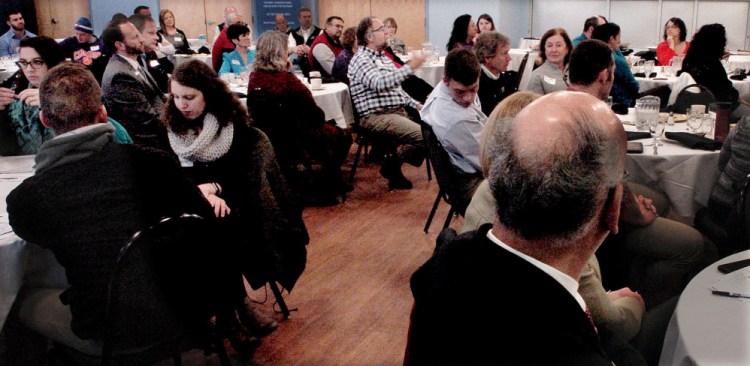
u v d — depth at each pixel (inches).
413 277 37.9
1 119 104.3
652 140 120.0
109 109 125.0
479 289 32.6
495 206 33.3
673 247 90.7
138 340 67.2
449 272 34.4
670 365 52.4
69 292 70.0
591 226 32.3
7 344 78.4
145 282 65.8
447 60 112.1
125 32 127.6
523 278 32.1
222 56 225.8
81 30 217.2
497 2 386.0
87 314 66.4
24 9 380.8
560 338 31.1
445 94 115.3
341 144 164.9
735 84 208.1
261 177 94.5
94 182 65.1
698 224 101.0
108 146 67.1
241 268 91.0
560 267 33.4
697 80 178.2
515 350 31.2
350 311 108.6
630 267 93.4
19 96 102.3
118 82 123.7
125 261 63.7
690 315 52.5
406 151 165.0
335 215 157.3
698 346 47.9
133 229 65.6
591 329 32.7
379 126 169.0
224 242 73.8
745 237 85.4
